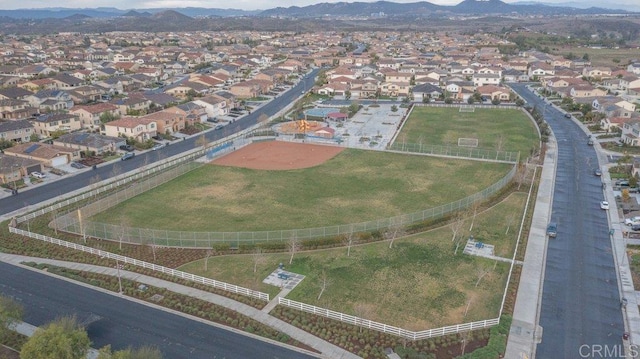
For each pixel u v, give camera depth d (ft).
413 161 372.58
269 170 353.31
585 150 402.72
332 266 215.10
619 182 318.86
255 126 492.54
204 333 171.12
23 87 629.92
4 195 304.91
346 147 414.41
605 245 237.86
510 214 272.72
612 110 493.36
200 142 421.18
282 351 162.09
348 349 163.12
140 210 278.46
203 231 249.55
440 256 223.92
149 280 205.16
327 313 179.73
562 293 196.24
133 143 414.62
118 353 135.44
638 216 266.16
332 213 273.54
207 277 206.80
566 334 170.91
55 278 206.90
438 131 471.21
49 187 319.06
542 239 242.78
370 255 224.74
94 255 225.35
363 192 306.96
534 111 526.98
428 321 177.47
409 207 282.15
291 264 216.74
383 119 523.29
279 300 188.34
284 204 287.48
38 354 135.33
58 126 446.19
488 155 385.70
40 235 241.96
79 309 184.34
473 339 167.32
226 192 307.99
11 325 167.43
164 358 157.69
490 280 204.64
